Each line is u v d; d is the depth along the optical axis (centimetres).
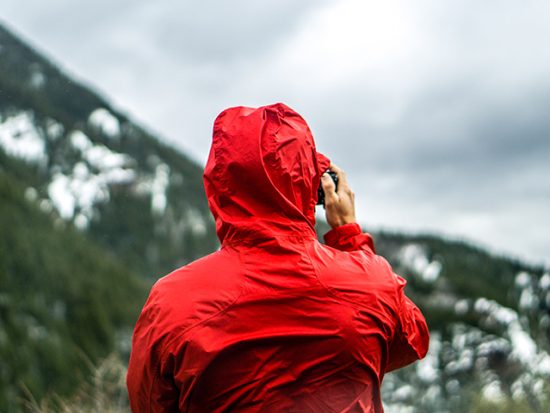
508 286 16962
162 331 162
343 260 170
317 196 187
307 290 162
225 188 170
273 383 159
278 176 168
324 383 161
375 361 166
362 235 189
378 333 164
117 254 16675
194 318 160
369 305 164
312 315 161
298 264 164
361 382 163
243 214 169
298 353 160
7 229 7750
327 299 162
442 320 10100
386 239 19738
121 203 18988
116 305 7244
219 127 175
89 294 7094
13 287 6369
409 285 14900
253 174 167
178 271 170
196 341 158
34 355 4862
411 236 19875
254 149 167
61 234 8994
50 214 9906
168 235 18288
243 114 174
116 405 369
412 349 180
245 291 161
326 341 160
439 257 18462
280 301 161
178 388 165
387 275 173
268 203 168
